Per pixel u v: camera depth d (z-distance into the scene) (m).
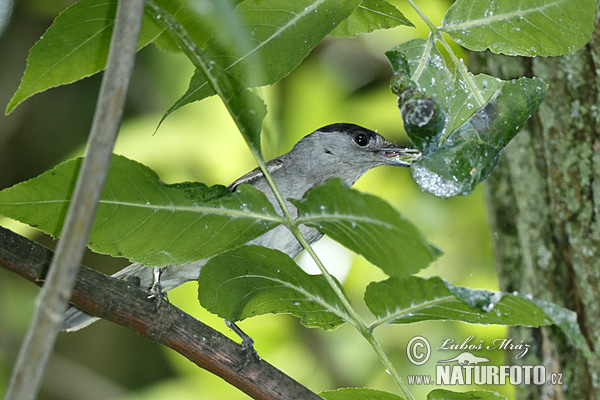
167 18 3.72
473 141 4.11
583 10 4.47
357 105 12.27
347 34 5.12
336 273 11.24
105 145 3.01
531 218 7.47
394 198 12.16
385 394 4.75
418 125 3.95
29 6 12.72
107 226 4.25
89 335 13.56
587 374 7.22
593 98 6.96
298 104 11.72
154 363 13.50
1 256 4.99
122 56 3.12
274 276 4.61
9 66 12.83
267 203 4.18
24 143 13.16
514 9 4.52
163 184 4.14
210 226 4.30
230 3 4.40
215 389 10.74
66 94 13.23
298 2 4.39
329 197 3.69
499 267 8.09
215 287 4.66
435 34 4.59
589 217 7.05
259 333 10.84
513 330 7.93
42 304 2.77
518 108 4.23
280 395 5.62
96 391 12.74
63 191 4.16
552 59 7.10
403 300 4.25
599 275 7.00
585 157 7.04
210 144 10.76
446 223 12.24
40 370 2.71
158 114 11.04
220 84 3.79
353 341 11.34
